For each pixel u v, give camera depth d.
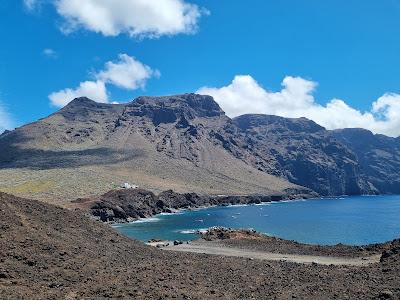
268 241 65.69
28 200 40.38
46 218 37.50
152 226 118.44
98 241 37.59
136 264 32.47
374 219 138.75
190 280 28.17
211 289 25.92
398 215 156.12
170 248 59.31
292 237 93.44
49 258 28.23
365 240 88.44
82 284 24.00
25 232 31.53
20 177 190.25
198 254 44.84
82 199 140.75
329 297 24.59
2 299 19.27
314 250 55.09
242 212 173.88
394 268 32.66
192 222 130.50
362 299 23.50
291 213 167.50
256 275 32.25
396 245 44.53
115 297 21.81
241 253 52.97
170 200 187.62
